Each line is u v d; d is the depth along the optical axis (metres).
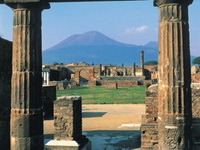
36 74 8.63
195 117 13.15
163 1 7.99
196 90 13.63
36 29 8.62
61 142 10.86
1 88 11.09
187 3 8.06
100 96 37.38
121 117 20.84
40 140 8.79
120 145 13.01
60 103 11.07
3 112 11.16
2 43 11.20
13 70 8.65
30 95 8.54
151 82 63.03
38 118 8.73
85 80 90.44
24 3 8.42
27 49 8.51
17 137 8.51
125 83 62.50
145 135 12.22
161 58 8.13
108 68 90.00
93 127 17.41
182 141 7.88
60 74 82.44
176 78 7.91
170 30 7.96
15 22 8.59
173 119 7.90
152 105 12.33
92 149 12.48
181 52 7.94
